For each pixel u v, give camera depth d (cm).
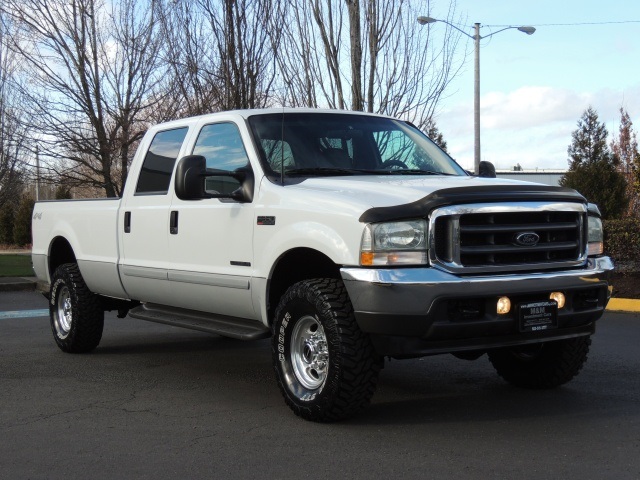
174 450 465
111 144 1580
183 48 1360
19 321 1062
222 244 598
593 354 768
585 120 6088
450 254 477
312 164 596
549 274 504
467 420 524
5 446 477
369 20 1213
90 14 1558
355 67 1203
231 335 586
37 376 690
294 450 462
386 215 476
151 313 702
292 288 529
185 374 699
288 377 535
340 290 505
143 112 1597
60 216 826
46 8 1562
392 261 474
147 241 686
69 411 564
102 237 751
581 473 414
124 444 479
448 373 685
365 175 593
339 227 493
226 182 617
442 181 543
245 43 1243
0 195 2153
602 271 532
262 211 558
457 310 479
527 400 580
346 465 433
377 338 483
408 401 580
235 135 620
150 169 705
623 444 466
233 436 493
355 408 501
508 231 495
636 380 647
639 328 939
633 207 2986
